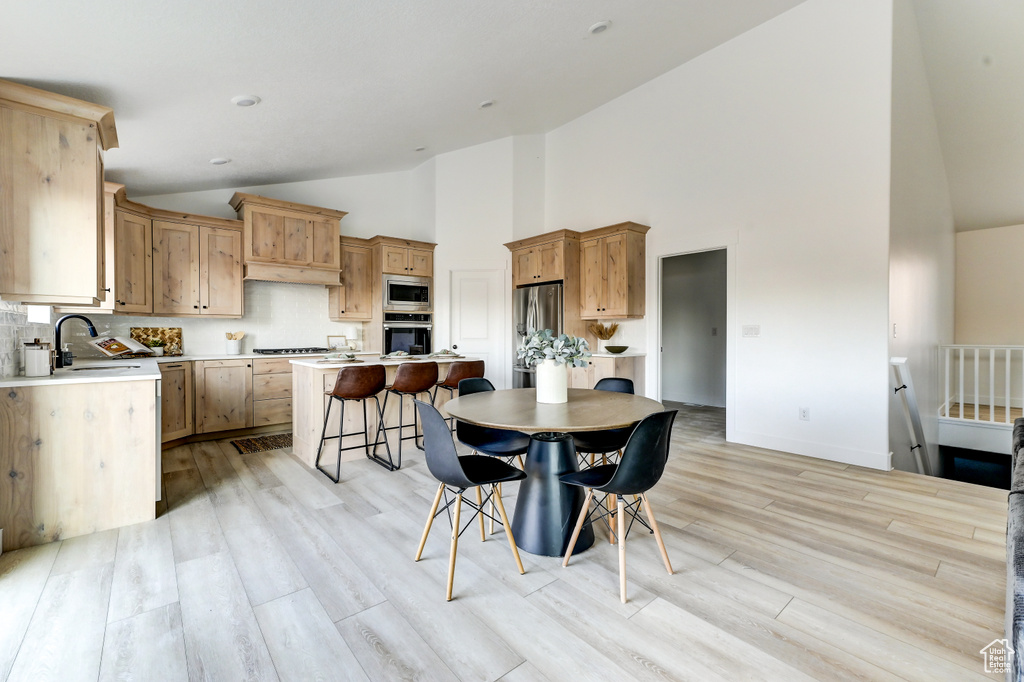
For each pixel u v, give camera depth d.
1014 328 6.27
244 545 2.25
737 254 4.18
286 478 3.26
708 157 4.37
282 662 1.47
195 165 4.24
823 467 3.49
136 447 2.49
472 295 6.05
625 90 5.01
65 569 2.02
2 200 2.22
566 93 4.79
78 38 2.17
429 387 3.76
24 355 2.46
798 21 3.76
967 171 5.44
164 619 1.68
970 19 3.89
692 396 6.74
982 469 5.05
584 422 1.93
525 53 3.70
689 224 4.54
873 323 3.44
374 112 4.06
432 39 3.09
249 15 2.34
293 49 2.76
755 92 4.03
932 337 4.79
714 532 2.40
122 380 2.44
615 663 1.48
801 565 2.07
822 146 3.65
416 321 5.98
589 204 5.52
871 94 3.41
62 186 2.36
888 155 3.34
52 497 2.29
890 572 2.01
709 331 6.54
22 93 2.23
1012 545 0.98
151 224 4.26
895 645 1.55
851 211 3.52
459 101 4.33
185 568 2.04
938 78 4.43
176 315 4.42
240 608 1.75
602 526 2.51
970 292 6.58
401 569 2.04
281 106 3.47
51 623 1.65
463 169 6.02
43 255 2.32
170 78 2.73
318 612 1.73
